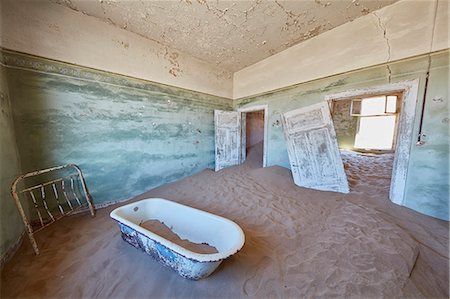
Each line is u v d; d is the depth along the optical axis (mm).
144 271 1354
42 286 1246
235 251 1218
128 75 2717
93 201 2477
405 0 1939
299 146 2953
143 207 2014
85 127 2354
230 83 4492
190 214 1854
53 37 2059
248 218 2139
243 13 2297
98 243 1705
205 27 2598
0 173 1500
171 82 3309
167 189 3164
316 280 1244
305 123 2834
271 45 3156
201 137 3971
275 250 1561
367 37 2279
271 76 3654
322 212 2180
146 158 3041
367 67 2307
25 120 1933
